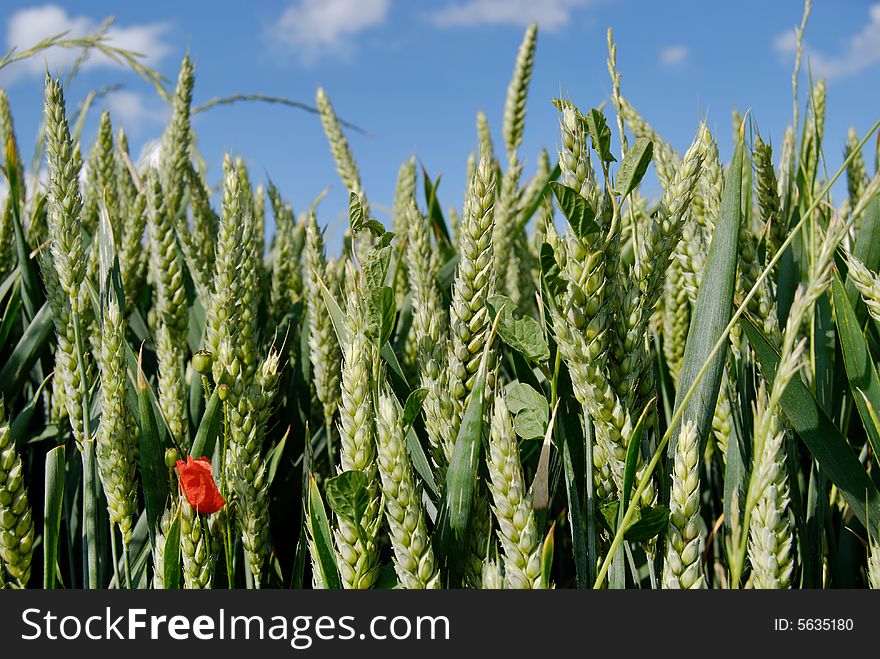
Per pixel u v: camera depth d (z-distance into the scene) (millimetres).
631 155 1058
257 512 1125
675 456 1051
